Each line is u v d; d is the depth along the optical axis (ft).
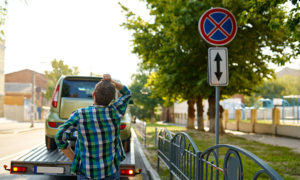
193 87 63.82
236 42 57.72
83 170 8.71
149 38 70.18
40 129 92.99
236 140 53.93
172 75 63.57
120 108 9.41
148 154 36.99
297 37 25.40
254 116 83.61
